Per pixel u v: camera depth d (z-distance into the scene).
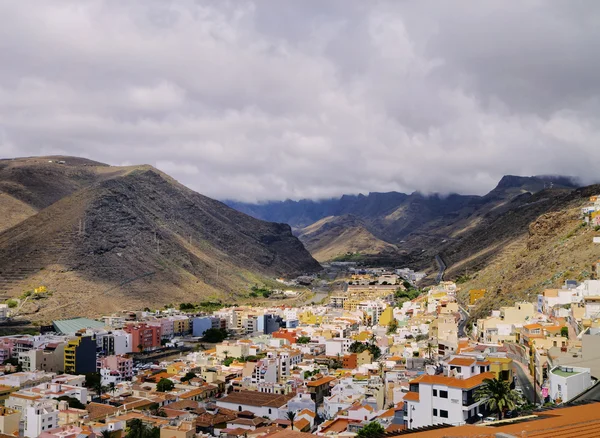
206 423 197.12
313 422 195.75
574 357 131.75
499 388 115.12
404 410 134.62
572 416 70.19
